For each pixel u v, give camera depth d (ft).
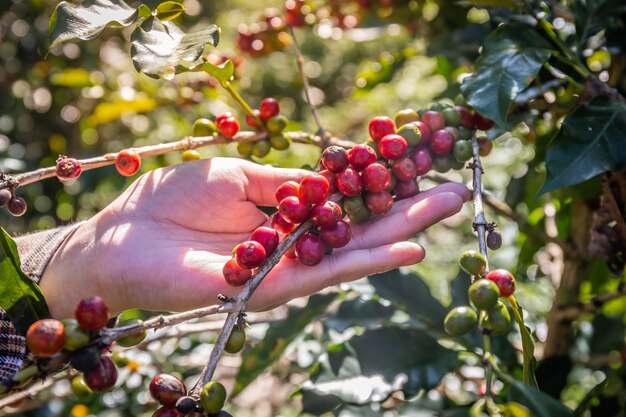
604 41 1.92
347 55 8.60
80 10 1.51
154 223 1.77
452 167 1.73
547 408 1.34
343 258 1.57
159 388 1.26
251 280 1.37
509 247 2.68
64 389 2.41
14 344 1.55
